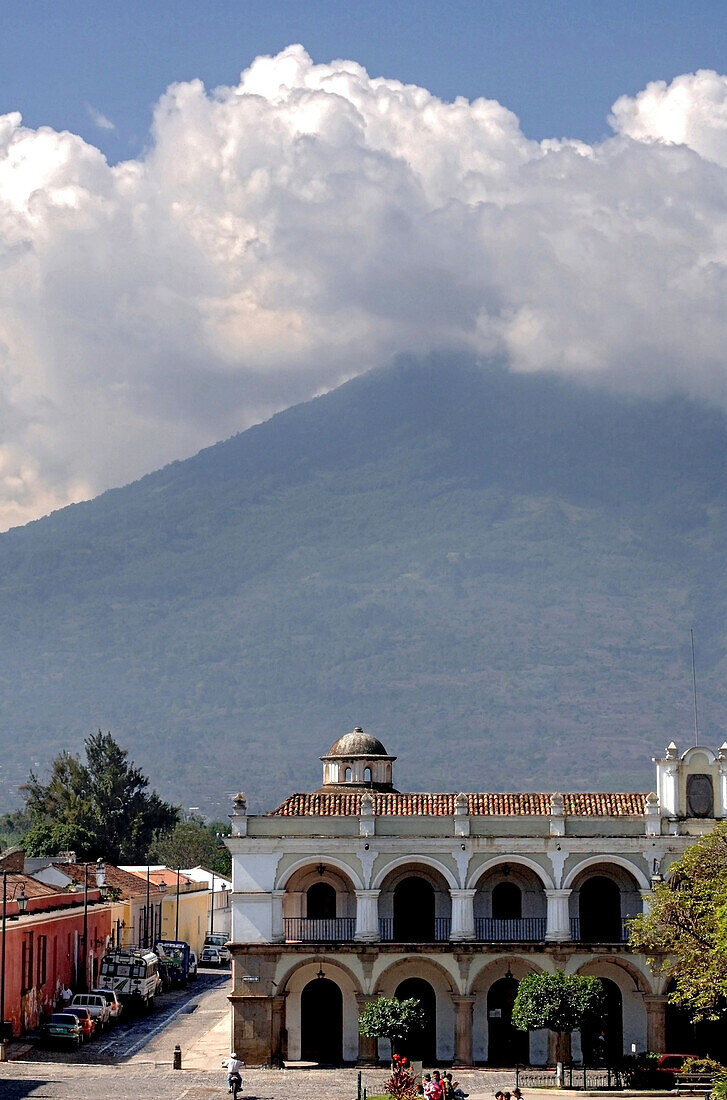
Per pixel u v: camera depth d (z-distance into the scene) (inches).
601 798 3476.9
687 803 3440.0
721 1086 2652.6
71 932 3892.7
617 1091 2952.8
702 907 2851.9
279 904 3366.1
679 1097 2901.1
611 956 3356.3
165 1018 3902.6
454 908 3376.0
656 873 3388.3
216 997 4377.5
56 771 7185.0
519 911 3452.3
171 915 5290.4
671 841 3393.2
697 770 3452.3
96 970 4165.8
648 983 3346.5
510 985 3390.7
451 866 3385.8
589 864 3398.1
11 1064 3085.6
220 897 6220.5
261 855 3376.0
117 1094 2768.2
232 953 3341.5
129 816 7081.7
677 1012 3378.4
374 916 3361.2
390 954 3341.5
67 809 6953.7
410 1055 3356.3
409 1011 3181.6
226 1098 2800.2
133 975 4030.5
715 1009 3223.4
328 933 3393.2
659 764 3469.5
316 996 3388.3
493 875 3457.2
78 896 4005.9
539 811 3435.0
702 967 2783.0
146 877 5152.6
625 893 3435.0
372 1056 3309.5
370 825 3378.4
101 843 6781.5
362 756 3769.7
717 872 2962.6
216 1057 3316.9
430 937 3425.2
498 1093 2652.6
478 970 3351.4
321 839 3373.5
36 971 3555.6
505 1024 3380.9
